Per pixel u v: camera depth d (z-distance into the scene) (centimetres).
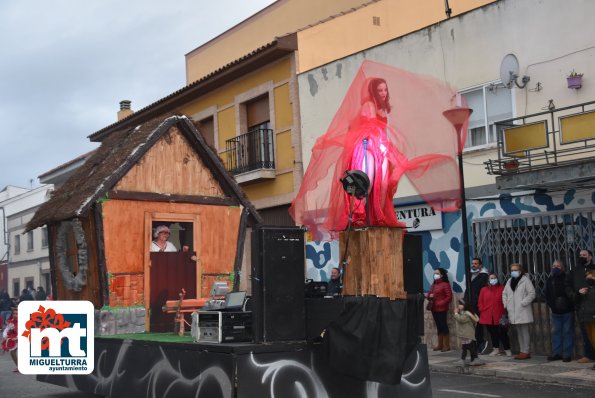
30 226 1001
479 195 1440
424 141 587
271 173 1958
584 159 1147
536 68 1356
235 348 546
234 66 2038
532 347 1327
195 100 2302
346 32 1950
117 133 1045
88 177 948
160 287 925
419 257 615
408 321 564
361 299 545
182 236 1007
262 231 569
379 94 579
